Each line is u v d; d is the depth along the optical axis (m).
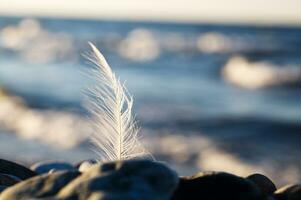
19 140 18.11
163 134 19.30
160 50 65.12
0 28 112.00
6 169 3.62
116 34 94.44
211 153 16.67
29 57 60.09
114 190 2.18
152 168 2.27
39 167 4.54
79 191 2.22
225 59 52.53
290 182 13.92
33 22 127.12
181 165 15.42
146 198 2.15
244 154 16.73
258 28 101.56
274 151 17.23
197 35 86.94
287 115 25.64
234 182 2.47
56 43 75.31
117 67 51.06
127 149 3.26
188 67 49.19
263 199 2.46
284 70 37.22
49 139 18.16
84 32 99.00
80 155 15.91
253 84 36.53
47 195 2.28
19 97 28.59
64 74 41.97
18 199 2.31
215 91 34.38
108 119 3.27
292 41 68.75
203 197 2.46
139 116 23.31
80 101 27.02
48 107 25.36
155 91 33.84
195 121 22.75
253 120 23.83
